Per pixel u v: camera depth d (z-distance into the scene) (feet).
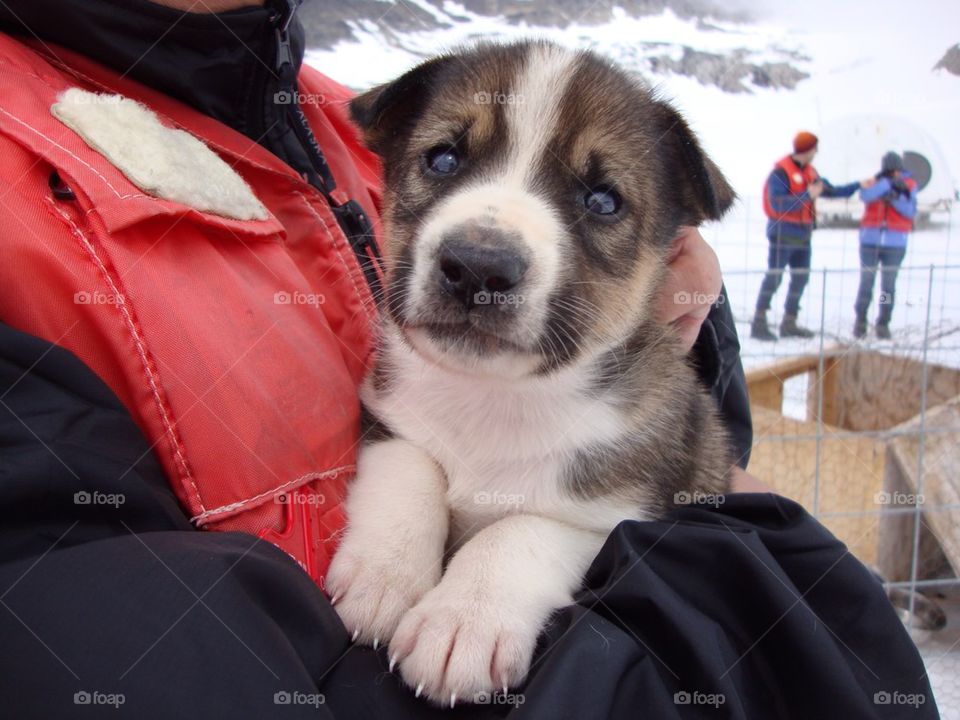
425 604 0.75
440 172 0.96
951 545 1.79
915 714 0.69
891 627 0.72
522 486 0.95
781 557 0.75
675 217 1.06
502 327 0.81
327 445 0.81
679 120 1.03
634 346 1.01
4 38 0.75
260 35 0.90
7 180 0.65
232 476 0.68
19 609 0.51
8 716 0.49
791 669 0.67
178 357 0.67
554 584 0.81
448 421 0.97
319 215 0.93
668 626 0.63
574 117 0.94
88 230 0.66
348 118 1.06
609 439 0.97
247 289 0.75
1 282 0.63
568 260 0.87
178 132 0.77
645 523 0.72
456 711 0.66
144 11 0.80
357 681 0.64
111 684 0.50
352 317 0.96
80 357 0.65
